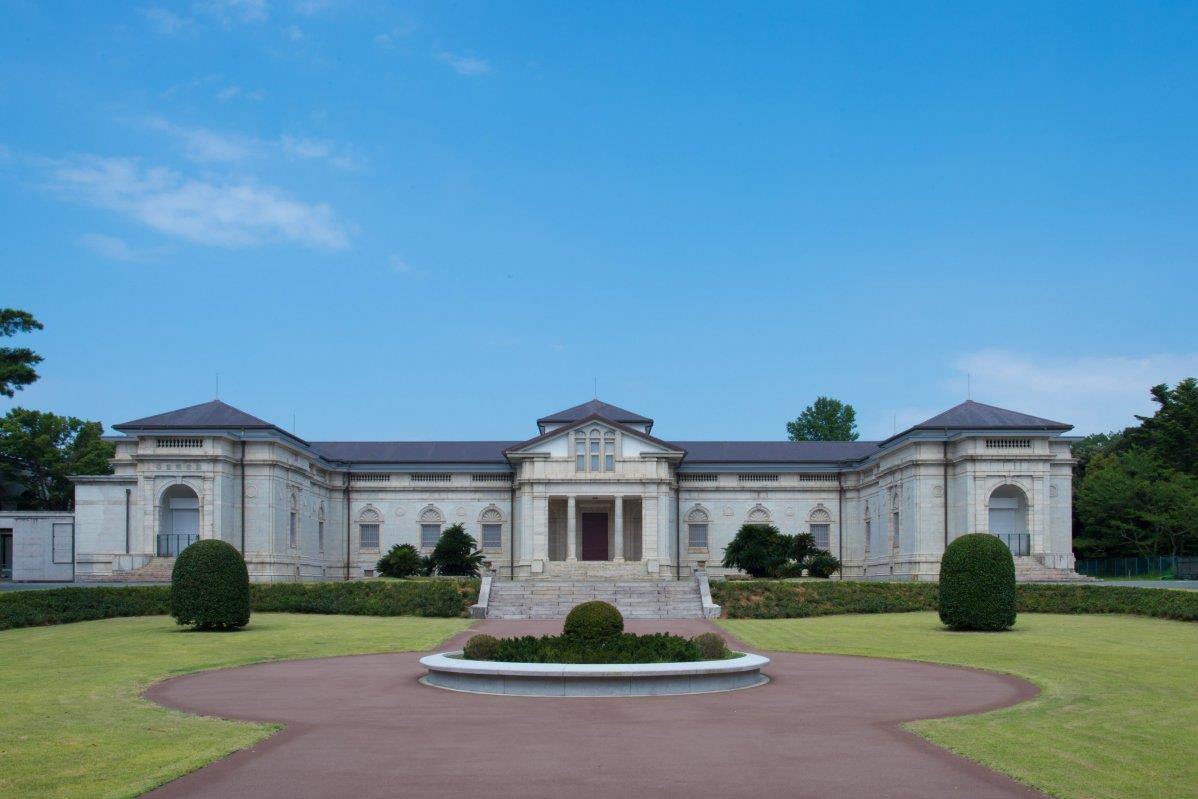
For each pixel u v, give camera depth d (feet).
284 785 56.03
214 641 138.10
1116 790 54.70
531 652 94.73
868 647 131.64
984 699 86.43
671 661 93.45
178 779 57.36
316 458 257.34
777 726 72.79
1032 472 216.95
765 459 281.33
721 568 274.16
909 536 228.02
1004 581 149.79
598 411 288.30
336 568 273.13
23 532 230.27
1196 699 84.99
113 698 88.33
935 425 229.04
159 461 216.54
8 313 196.44
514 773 58.59
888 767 59.93
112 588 178.81
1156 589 173.27
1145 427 341.21
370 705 83.15
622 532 255.70
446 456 284.41
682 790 54.85
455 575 247.09
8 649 128.47
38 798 53.26
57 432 341.62
